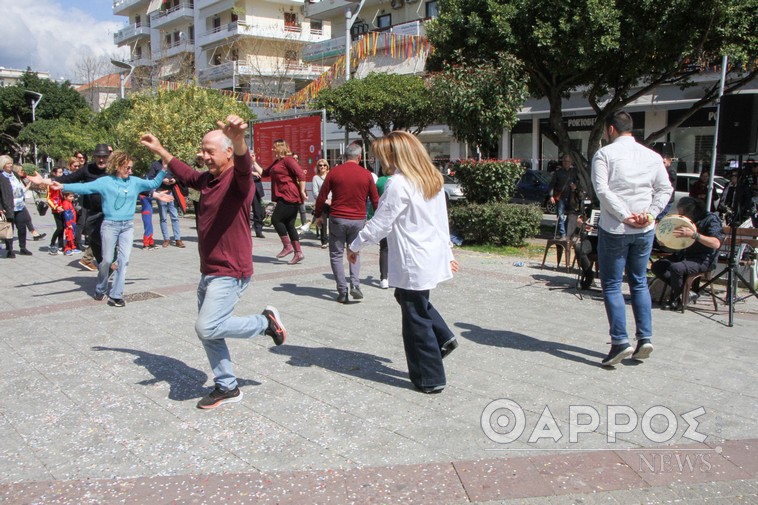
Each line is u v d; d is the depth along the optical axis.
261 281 8.33
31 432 3.73
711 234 6.75
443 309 6.70
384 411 3.98
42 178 6.45
